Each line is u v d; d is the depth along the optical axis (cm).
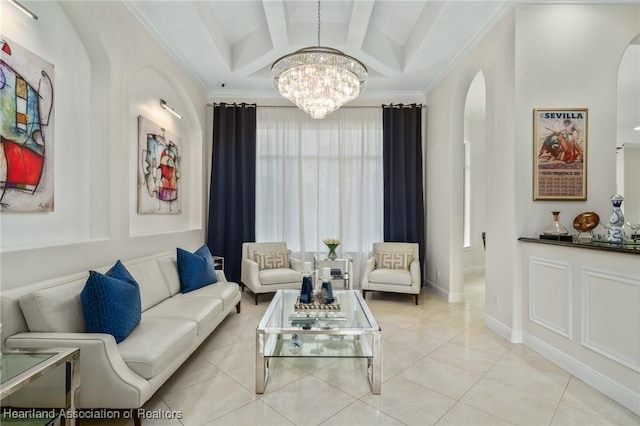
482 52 352
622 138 716
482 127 643
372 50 416
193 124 487
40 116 225
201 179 495
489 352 282
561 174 297
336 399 211
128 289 216
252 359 269
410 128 517
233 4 361
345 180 524
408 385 228
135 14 314
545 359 269
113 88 282
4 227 203
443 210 463
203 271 353
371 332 218
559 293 259
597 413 198
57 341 175
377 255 482
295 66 301
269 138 522
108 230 278
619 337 210
